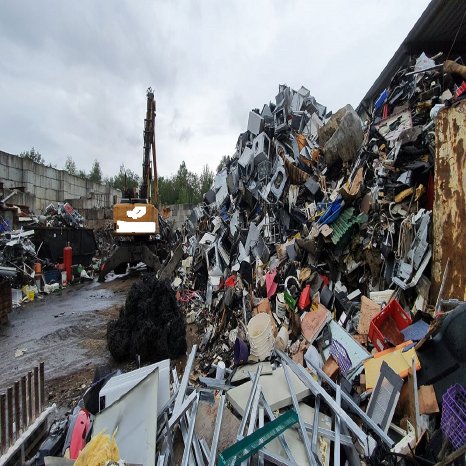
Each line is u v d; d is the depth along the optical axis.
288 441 2.35
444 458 1.84
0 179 19.61
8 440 2.86
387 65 8.12
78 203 25.83
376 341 3.12
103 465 2.03
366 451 2.22
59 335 6.80
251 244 7.56
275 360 3.62
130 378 3.32
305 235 5.65
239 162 10.19
